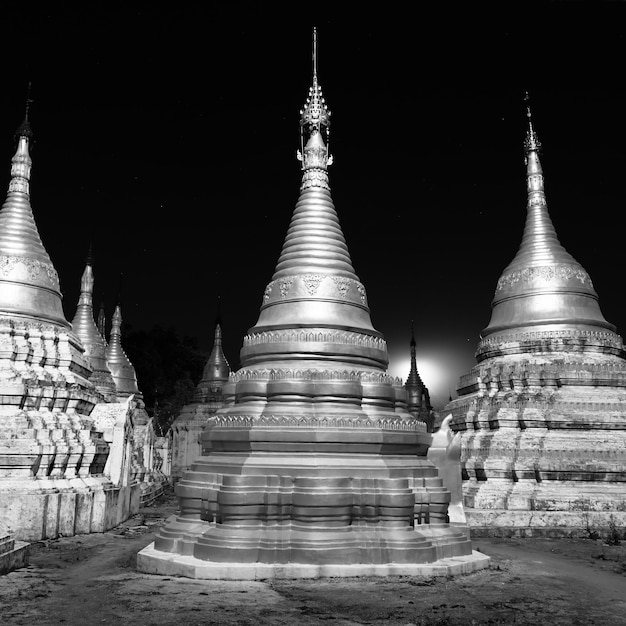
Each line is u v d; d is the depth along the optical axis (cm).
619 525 2489
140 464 4394
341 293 2103
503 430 2812
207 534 1655
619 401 2808
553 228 3359
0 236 2792
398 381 2150
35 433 2317
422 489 1795
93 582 1522
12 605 1303
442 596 1400
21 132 2986
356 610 1268
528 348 3061
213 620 1186
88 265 4512
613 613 1294
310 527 1636
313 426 1789
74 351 2802
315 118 2338
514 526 2464
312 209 2239
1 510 2161
